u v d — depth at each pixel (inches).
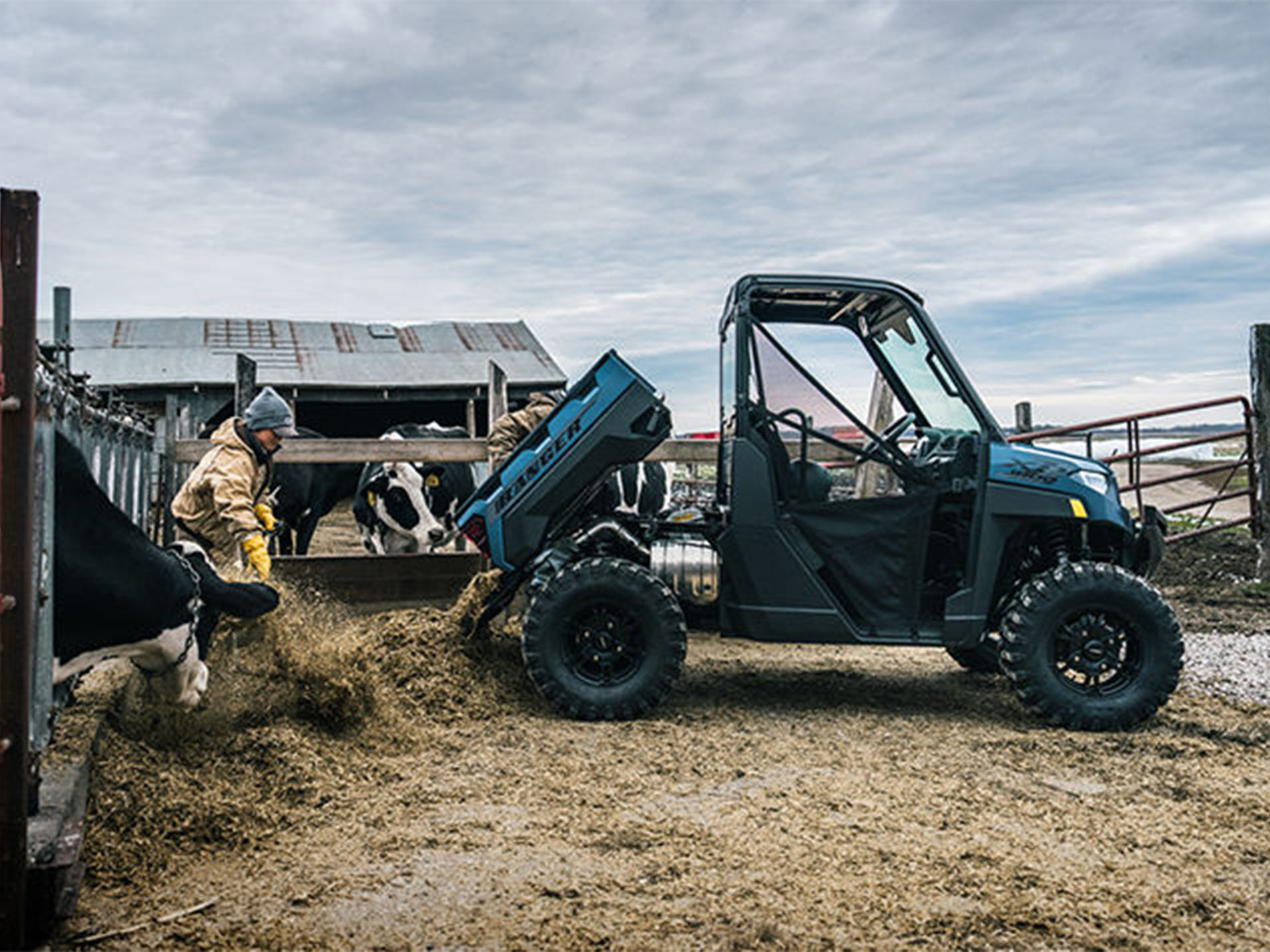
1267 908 119.7
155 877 122.2
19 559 98.0
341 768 163.3
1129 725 198.8
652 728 195.0
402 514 331.9
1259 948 110.2
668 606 201.8
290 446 281.1
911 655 279.6
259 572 198.5
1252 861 133.8
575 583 200.4
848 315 240.5
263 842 134.0
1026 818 148.8
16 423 98.0
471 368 672.4
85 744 140.3
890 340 233.1
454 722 195.0
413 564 262.2
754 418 214.4
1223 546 475.8
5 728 98.0
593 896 119.8
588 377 217.3
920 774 169.6
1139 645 201.5
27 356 98.3
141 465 251.0
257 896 118.0
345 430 748.6
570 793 156.3
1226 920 116.4
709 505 241.4
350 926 111.0
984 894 122.3
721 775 167.0
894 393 240.4
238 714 173.6
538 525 213.0
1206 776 170.2
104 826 130.6
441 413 747.4
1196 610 348.2
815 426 215.0
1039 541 222.8
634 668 203.9
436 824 141.9
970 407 213.8
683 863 129.8
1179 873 129.5
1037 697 199.6
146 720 163.9
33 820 113.9
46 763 132.8
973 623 208.8
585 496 219.1
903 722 204.4
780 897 120.3
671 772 167.9
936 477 219.9
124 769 145.4
